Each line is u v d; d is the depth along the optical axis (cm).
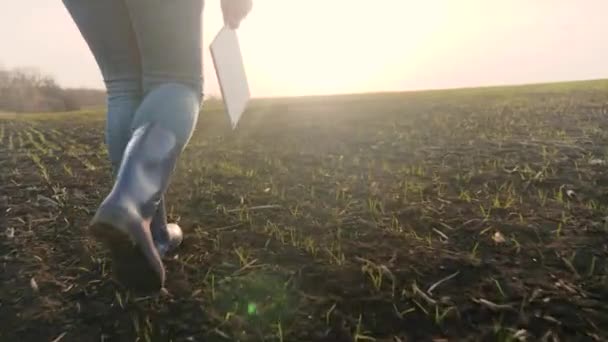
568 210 241
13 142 658
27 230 253
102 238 120
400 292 170
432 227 231
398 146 486
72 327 162
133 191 123
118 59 158
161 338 154
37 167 443
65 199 315
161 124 140
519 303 159
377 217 250
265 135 648
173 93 148
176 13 147
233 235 233
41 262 212
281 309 164
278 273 189
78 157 503
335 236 225
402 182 323
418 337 147
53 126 909
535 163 348
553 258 188
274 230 236
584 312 152
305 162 431
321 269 190
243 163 438
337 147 509
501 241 206
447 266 186
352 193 303
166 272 193
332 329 152
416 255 198
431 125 638
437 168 361
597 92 916
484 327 149
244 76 191
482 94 1060
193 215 270
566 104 750
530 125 561
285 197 302
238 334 153
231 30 185
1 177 390
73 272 201
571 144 414
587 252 190
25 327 163
